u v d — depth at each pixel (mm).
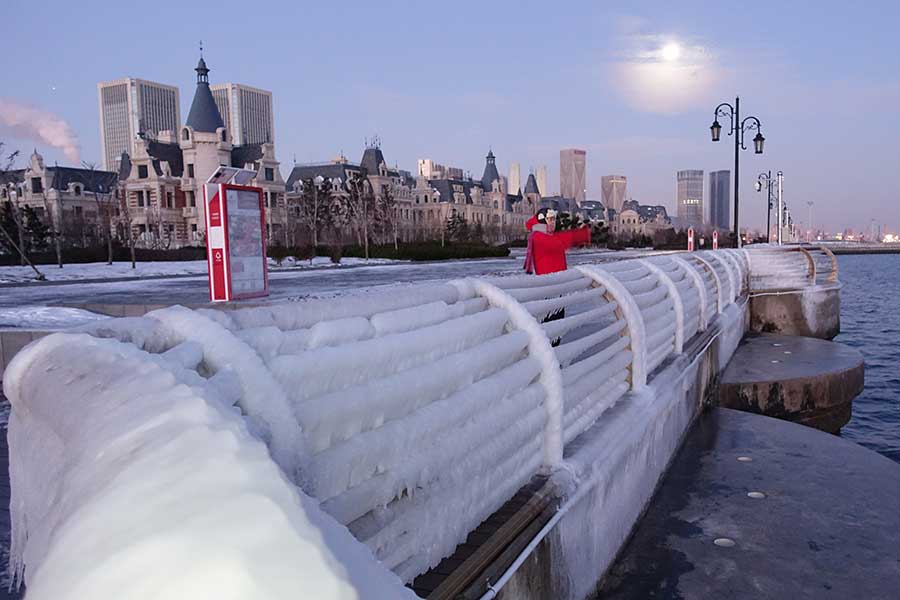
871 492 5230
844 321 34000
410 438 1952
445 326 2338
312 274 31641
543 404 3129
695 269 8633
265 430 1381
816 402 9750
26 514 1214
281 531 764
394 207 108188
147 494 785
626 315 4750
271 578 700
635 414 4480
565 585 3119
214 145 97375
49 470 1068
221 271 9898
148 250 54062
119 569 679
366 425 1854
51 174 96062
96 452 921
